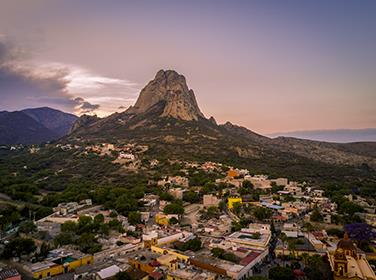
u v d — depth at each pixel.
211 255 124.06
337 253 98.69
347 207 192.25
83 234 137.00
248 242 139.12
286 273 105.75
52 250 125.25
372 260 121.69
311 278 102.75
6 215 167.25
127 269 108.00
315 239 144.62
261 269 118.56
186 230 167.38
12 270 102.56
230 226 169.38
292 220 187.88
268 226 164.50
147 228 165.25
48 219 174.50
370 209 199.25
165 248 133.25
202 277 100.62
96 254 122.38
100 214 174.88
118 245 135.88
